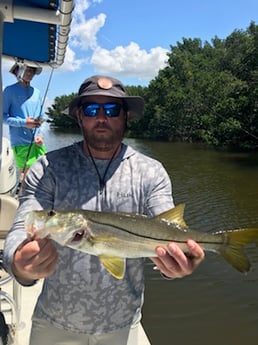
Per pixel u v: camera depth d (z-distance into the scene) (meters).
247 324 2.97
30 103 2.71
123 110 1.08
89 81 1.06
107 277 1.00
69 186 1.04
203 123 18.53
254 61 16.22
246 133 15.24
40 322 1.06
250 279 3.66
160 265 0.88
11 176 2.41
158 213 1.00
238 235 0.92
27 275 0.83
